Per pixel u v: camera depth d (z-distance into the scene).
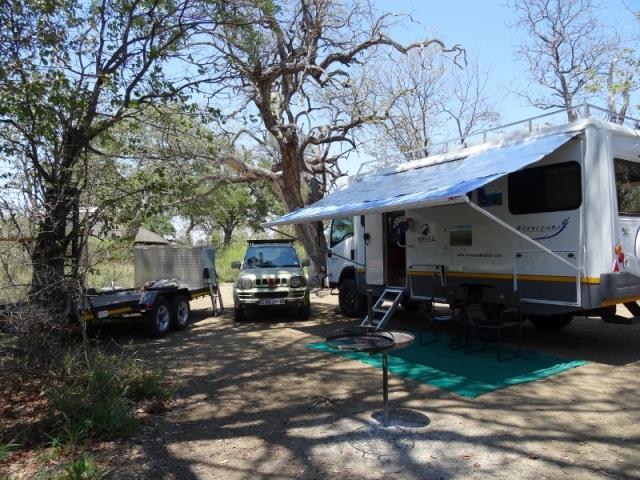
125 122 7.32
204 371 6.76
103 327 10.55
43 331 5.60
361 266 10.26
